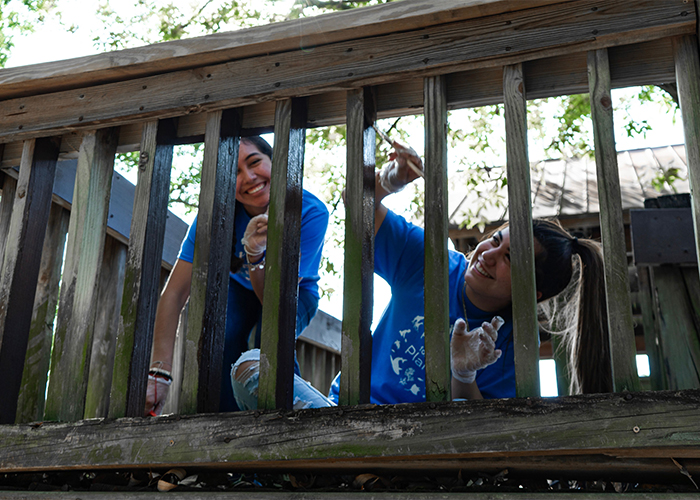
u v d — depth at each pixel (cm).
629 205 545
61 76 224
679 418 144
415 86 202
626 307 156
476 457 159
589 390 245
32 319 271
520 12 184
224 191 207
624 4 175
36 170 233
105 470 194
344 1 670
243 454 171
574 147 594
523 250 168
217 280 198
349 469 180
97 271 213
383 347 242
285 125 202
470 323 249
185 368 188
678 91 169
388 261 252
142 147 215
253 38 204
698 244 158
